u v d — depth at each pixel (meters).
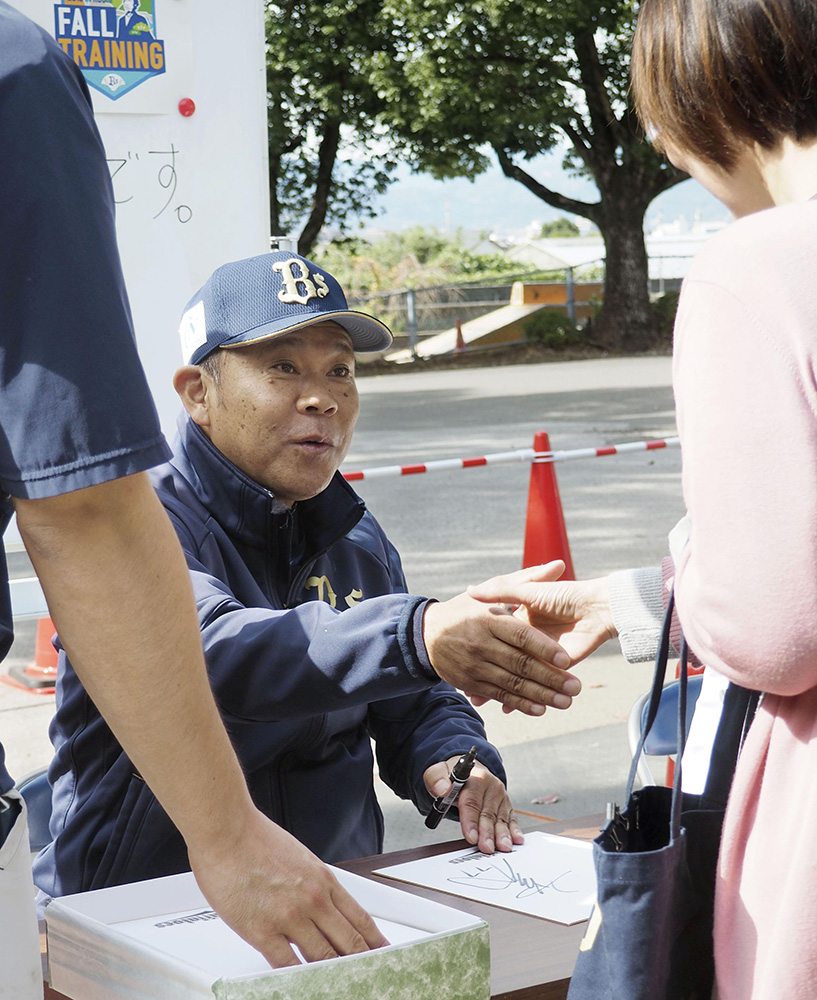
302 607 1.91
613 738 4.49
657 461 11.16
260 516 2.24
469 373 22.80
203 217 3.78
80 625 1.14
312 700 1.86
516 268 39.41
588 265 30.98
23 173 1.06
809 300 1.08
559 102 21.34
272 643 1.87
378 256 50.94
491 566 7.20
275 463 2.22
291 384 2.19
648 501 9.16
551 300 29.69
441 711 2.35
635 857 1.13
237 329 2.18
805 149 1.22
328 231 25.55
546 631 1.88
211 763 1.20
